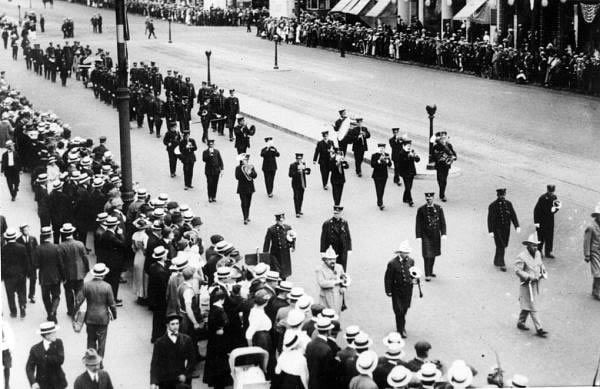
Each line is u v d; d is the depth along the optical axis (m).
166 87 42.06
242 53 66.31
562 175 29.36
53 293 17.97
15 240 18.17
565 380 14.99
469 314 18.34
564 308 18.59
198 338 16.52
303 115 40.62
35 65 56.28
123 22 21.84
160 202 20.70
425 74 53.84
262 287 15.56
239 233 24.09
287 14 83.94
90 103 45.59
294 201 25.70
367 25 72.25
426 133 36.06
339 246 19.41
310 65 59.12
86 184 22.77
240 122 32.19
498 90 46.84
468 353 16.36
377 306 18.98
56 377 13.73
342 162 26.20
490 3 56.25
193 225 19.66
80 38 73.81
